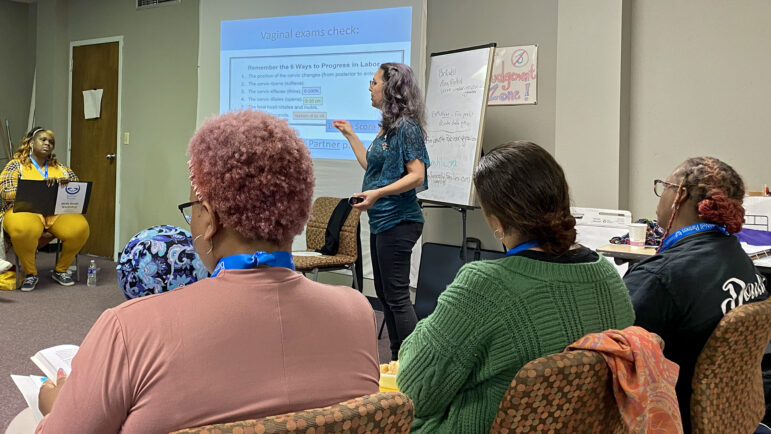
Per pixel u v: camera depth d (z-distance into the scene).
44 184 5.03
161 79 6.04
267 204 0.88
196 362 0.81
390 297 3.07
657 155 3.66
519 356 1.18
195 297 0.84
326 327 0.92
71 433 0.77
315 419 0.78
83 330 4.02
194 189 0.91
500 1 4.05
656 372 1.12
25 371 3.25
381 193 2.88
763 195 3.06
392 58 4.52
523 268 1.22
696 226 1.65
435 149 4.10
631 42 3.69
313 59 4.92
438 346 1.21
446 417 1.26
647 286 1.55
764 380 2.17
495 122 4.14
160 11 6.01
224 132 0.88
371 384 0.97
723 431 1.44
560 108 3.77
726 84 3.46
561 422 1.08
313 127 4.94
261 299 0.87
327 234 4.18
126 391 0.78
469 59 3.91
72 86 6.82
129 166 6.35
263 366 0.85
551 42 3.89
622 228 3.39
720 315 1.51
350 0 4.71
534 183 1.23
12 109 7.30
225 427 0.74
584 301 1.22
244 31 5.30
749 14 3.38
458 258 4.02
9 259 5.18
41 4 6.88
